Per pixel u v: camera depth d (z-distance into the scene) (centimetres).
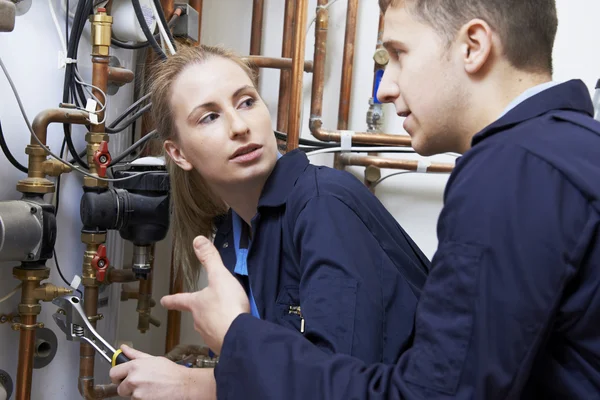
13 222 93
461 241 47
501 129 52
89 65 117
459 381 46
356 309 68
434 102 56
